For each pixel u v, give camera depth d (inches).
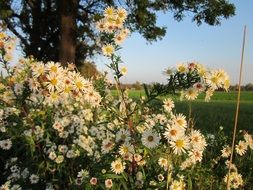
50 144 20.0
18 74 22.7
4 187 18.1
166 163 14.8
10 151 21.8
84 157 19.3
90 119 23.3
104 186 15.0
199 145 13.8
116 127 16.9
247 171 21.2
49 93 17.6
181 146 13.1
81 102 23.8
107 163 15.4
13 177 19.6
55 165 19.2
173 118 13.7
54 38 100.3
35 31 99.3
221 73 13.6
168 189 14.9
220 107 127.3
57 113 22.8
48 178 19.5
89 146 19.7
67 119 21.7
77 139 19.9
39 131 19.9
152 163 15.6
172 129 13.0
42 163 19.1
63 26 88.6
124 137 14.8
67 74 16.4
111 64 15.1
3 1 87.0
